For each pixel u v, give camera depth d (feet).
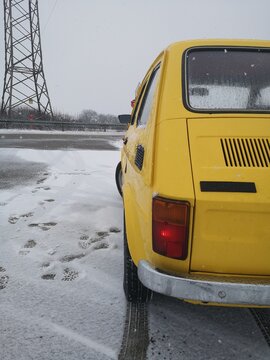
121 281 9.06
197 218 5.20
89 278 9.19
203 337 6.97
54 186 20.18
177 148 5.74
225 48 7.64
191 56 7.50
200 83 7.02
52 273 9.46
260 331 7.20
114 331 7.09
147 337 6.93
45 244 11.40
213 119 6.22
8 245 11.30
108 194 18.39
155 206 5.50
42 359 6.31
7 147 39.52
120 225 13.33
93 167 27.50
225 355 6.48
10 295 8.33
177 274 5.44
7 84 77.30
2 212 14.87
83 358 6.35
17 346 6.61
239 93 6.96
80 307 7.87
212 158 5.56
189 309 7.92
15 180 21.80
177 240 5.32
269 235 5.24
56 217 14.26
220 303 5.33
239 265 5.35
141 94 11.07
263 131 6.00
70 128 78.79
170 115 6.37
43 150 36.52
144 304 8.04
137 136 8.86
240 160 5.53
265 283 5.24
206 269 5.41
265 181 5.27
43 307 7.86
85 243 11.53
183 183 5.29
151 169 5.95
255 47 7.73
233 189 5.17
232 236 5.24
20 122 69.46
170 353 6.51
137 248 6.64
